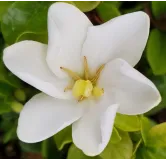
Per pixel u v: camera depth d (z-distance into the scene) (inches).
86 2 9.7
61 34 8.7
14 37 9.8
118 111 9.0
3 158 13.2
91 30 8.7
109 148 9.9
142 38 8.8
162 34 10.5
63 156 10.8
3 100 10.4
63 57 9.0
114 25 8.6
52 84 8.8
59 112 9.2
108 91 9.2
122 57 9.1
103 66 9.2
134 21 8.7
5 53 8.6
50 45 8.5
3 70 10.3
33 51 9.0
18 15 9.8
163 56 10.1
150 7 10.7
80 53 9.1
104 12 9.9
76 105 9.2
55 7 8.5
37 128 9.0
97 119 9.0
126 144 9.9
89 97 9.3
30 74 8.7
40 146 11.4
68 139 9.8
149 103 8.7
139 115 9.9
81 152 10.1
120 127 9.6
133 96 8.8
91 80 9.3
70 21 8.7
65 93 9.2
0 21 10.1
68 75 9.2
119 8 10.9
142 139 10.2
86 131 9.0
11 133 11.6
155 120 11.5
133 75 8.4
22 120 9.0
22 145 11.5
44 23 9.7
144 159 10.3
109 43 8.9
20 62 8.8
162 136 10.0
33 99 9.2
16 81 10.4
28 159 12.1
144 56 10.7
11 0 10.2
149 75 10.6
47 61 8.8
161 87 10.5
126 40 8.9
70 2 9.5
